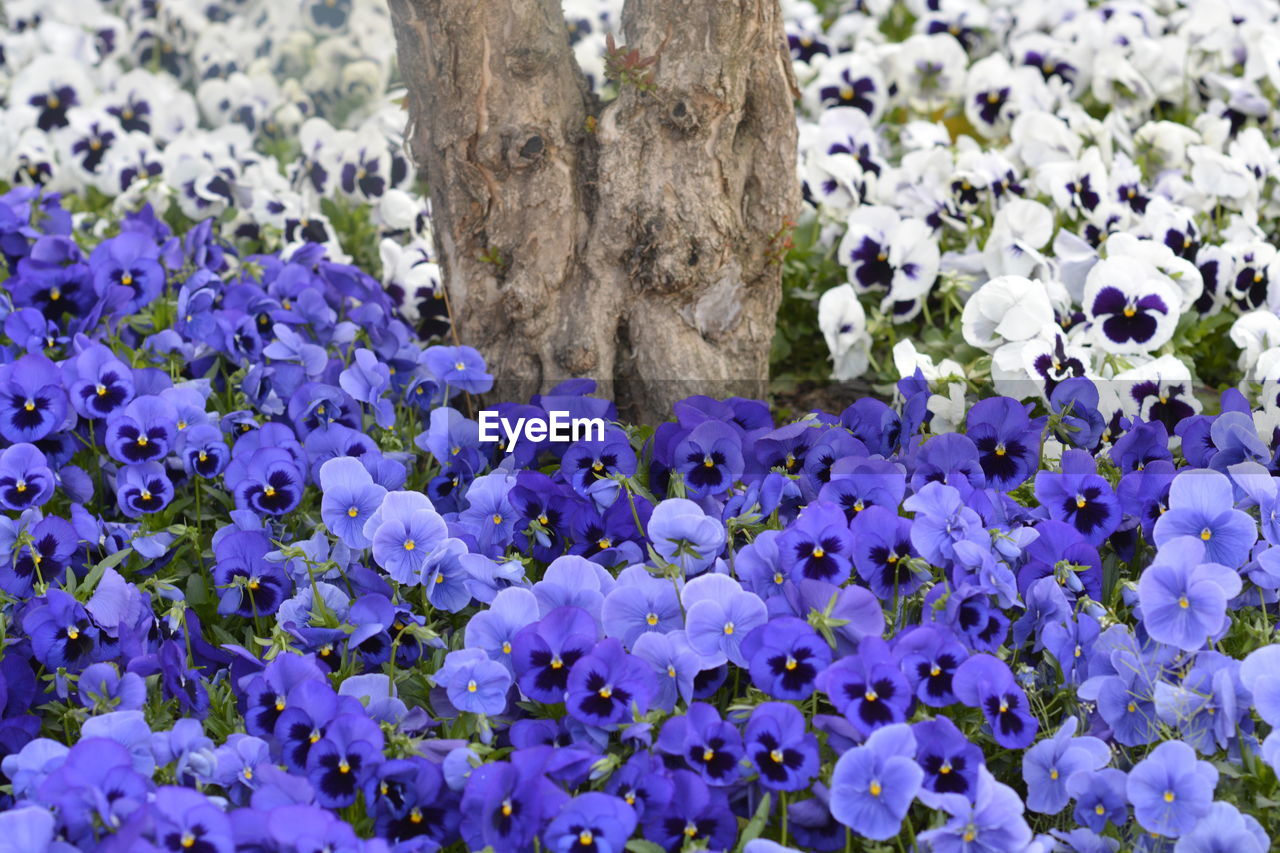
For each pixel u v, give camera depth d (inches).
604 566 115.2
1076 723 98.7
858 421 130.0
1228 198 185.5
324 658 106.0
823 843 92.2
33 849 79.0
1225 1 244.7
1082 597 107.5
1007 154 199.5
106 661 105.4
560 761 87.6
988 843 87.5
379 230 203.5
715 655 99.1
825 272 181.3
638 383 141.9
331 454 126.7
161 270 152.9
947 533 104.7
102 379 126.4
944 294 172.7
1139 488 114.8
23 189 178.2
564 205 135.9
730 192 136.0
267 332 151.2
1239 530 106.1
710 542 106.6
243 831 82.8
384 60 263.7
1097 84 229.8
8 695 100.6
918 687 94.3
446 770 90.3
